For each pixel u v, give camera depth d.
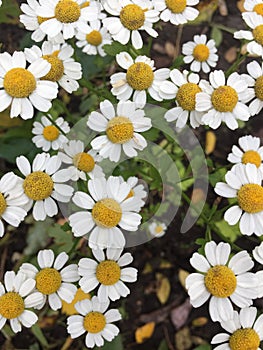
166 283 0.18
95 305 0.12
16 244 0.18
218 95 0.11
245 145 0.12
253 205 0.11
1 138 0.16
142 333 0.18
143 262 0.18
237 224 0.12
